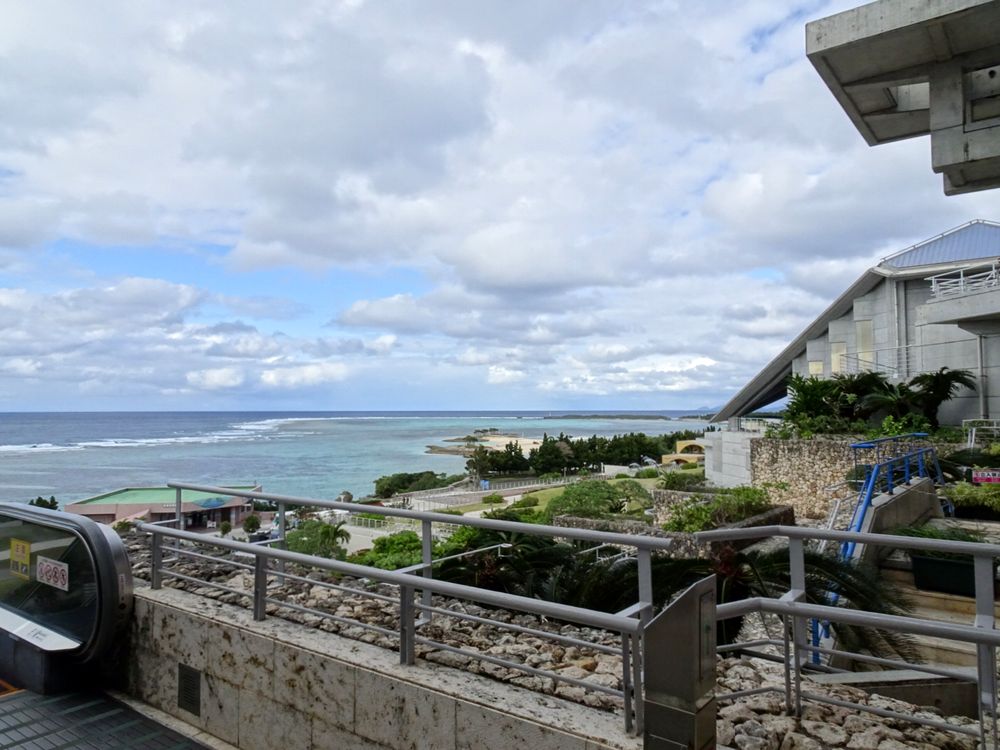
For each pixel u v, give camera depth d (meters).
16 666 5.85
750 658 4.46
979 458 19.20
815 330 37.66
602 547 8.70
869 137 9.74
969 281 27.42
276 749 4.39
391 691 3.84
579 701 3.52
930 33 7.50
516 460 83.56
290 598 5.86
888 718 3.51
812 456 22.94
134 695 5.51
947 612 8.93
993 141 7.66
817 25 7.92
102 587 5.36
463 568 7.63
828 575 6.43
